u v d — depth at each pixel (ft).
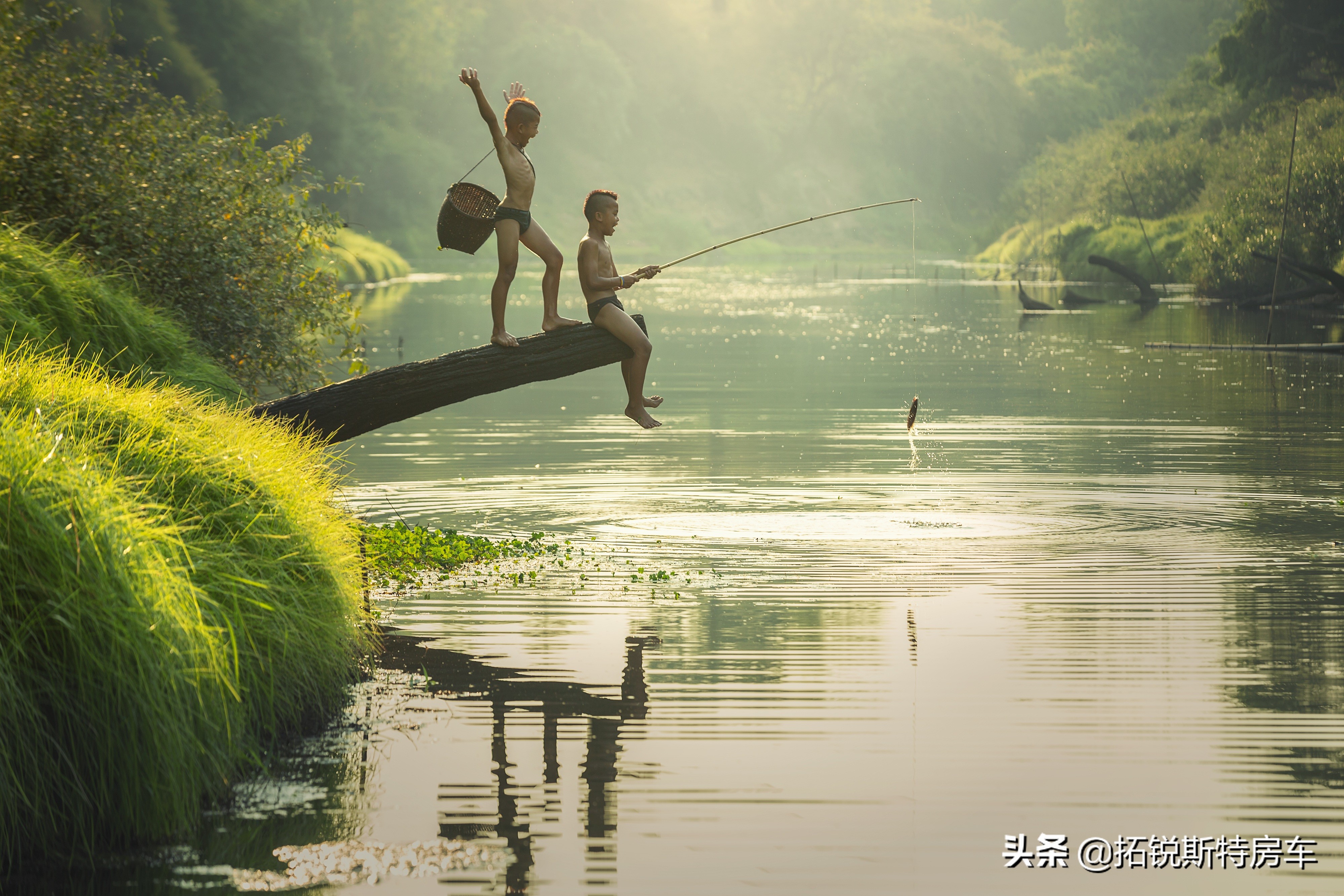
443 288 311.06
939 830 28.81
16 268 54.13
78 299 55.42
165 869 27.30
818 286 341.62
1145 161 348.79
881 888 26.40
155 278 67.05
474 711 36.24
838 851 27.91
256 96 399.24
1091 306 242.58
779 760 32.65
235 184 74.64
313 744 33.88
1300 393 112.27
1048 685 38.14
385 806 30.19
